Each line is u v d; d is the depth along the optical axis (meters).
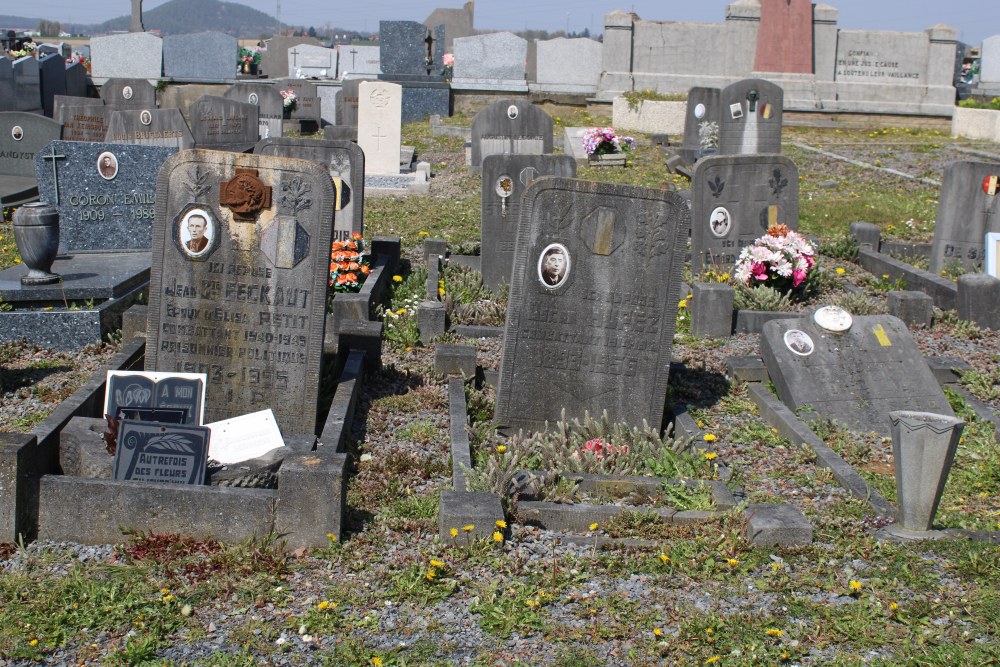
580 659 4.70
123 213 11.77
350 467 6.95
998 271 11.91
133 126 17.34
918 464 6.02
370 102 20.69
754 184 12.87
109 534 5.66
